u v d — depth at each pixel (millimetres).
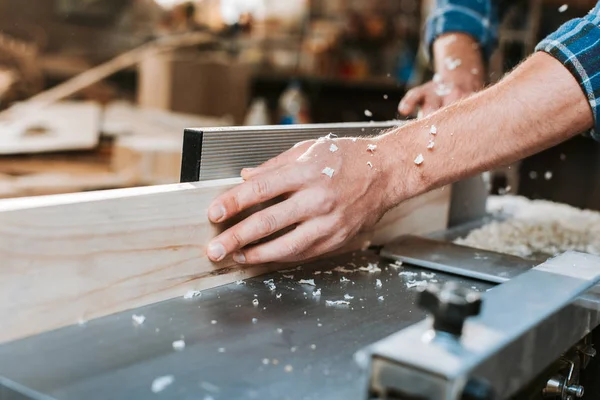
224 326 753
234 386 611
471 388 489
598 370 926
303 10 3730
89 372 625
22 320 688
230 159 931
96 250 743
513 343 548
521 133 915
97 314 754
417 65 3275
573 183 2889
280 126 1018
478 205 1441
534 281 736
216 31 3422
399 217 1202
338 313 815
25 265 684
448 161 932
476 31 1613
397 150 940
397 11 3746
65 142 2369
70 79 3314
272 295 867
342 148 907
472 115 928
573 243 1237
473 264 1022
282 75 3666
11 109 2752
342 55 3713
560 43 911
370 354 504
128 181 2213
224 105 3139
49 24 3449
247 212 908
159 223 802
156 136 2518
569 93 894
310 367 659
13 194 1984
